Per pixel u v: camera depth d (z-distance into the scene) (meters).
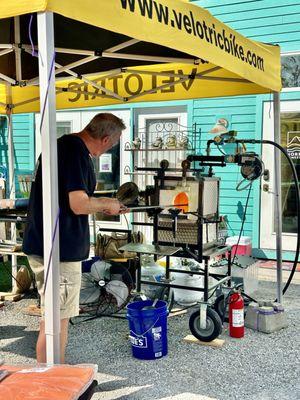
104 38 3.73
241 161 3.86
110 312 4.41
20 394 1.79
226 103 6.65
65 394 1.81
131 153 7.29
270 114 6.38
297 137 6.29
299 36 6.20
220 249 3.80
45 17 2.04
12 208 3.75
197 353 3.52
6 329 4.12
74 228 2.72
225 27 3.05
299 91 6.22
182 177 3.61
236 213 6.62
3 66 4.55
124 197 3.74
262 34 6.44
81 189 2.63
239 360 3.39
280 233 4.36
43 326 2.76
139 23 2.28
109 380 3.08
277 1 6.29
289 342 3.75
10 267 6.45
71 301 2.78
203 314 3.62
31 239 2.78
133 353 3.46
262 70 3.74
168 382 3.05
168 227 3.70
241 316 3.82
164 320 3.44
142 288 4.48
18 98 5.47
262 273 5.87
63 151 2.70
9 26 3.65
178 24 2.56
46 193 2.21
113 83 5.28
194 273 3.83
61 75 4.79
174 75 4.41
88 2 2.04
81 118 7.67
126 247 3.73
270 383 3.04
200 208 3.54
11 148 5.42
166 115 7.09
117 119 2.94
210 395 2.88
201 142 6.86
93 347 3.66
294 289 5.33
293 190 6.36
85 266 4.41
